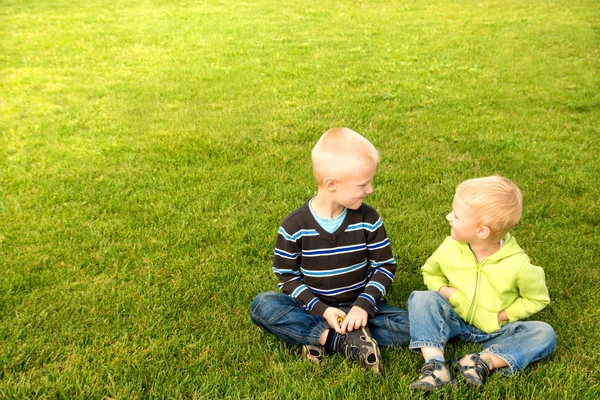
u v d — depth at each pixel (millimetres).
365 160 2492
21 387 2494
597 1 14719
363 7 14469
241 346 2820
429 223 4090
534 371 2549
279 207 4328
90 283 3400
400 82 7969
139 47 10234
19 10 13578
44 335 2896
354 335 2594
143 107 6969
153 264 3596
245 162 5219
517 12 13555
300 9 14148
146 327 2969
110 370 2637
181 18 12984
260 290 3316
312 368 2611
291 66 8930
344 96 7309
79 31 11430
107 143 5699
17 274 3459
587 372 2594
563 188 4715
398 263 3605
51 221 4156
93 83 8070
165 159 5262
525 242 3838
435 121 6375
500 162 5242
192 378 2584
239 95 7461
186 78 8312
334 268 2699
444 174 4930
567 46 10211
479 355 2541
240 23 12430
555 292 3232
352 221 2676
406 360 2646
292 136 5852
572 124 6312
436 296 2729
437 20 12812
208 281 3367
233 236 3912
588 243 3803
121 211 4312
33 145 5680
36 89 7750
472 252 2775
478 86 7797
